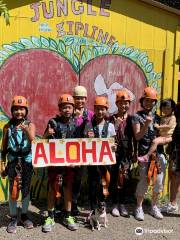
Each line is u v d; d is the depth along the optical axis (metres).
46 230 3.82
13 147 3.80
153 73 4.87
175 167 4.30
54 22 4.51
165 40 4.88
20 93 4.47
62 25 4.54
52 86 4.57
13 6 4.36
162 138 4.12
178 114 4.33
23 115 3.83
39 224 4.00
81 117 4.20
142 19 4.79
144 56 4.82
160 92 4.90
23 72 4.46
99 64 4.70
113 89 4.76
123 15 4.72
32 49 4.47
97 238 3.74
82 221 4.12
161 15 4.84
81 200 4.64
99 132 3.99
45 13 4.48
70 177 3.92
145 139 4.12
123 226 4.04
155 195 4.27
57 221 4.09
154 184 4.18
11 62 4.41
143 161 4.11
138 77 4.83
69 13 4.55
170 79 4.92
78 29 4.60
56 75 4.57
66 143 3.89
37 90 4.52
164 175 4.25
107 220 4.12
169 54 4.88
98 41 4.67
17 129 3.83
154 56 4.85
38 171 4.61
